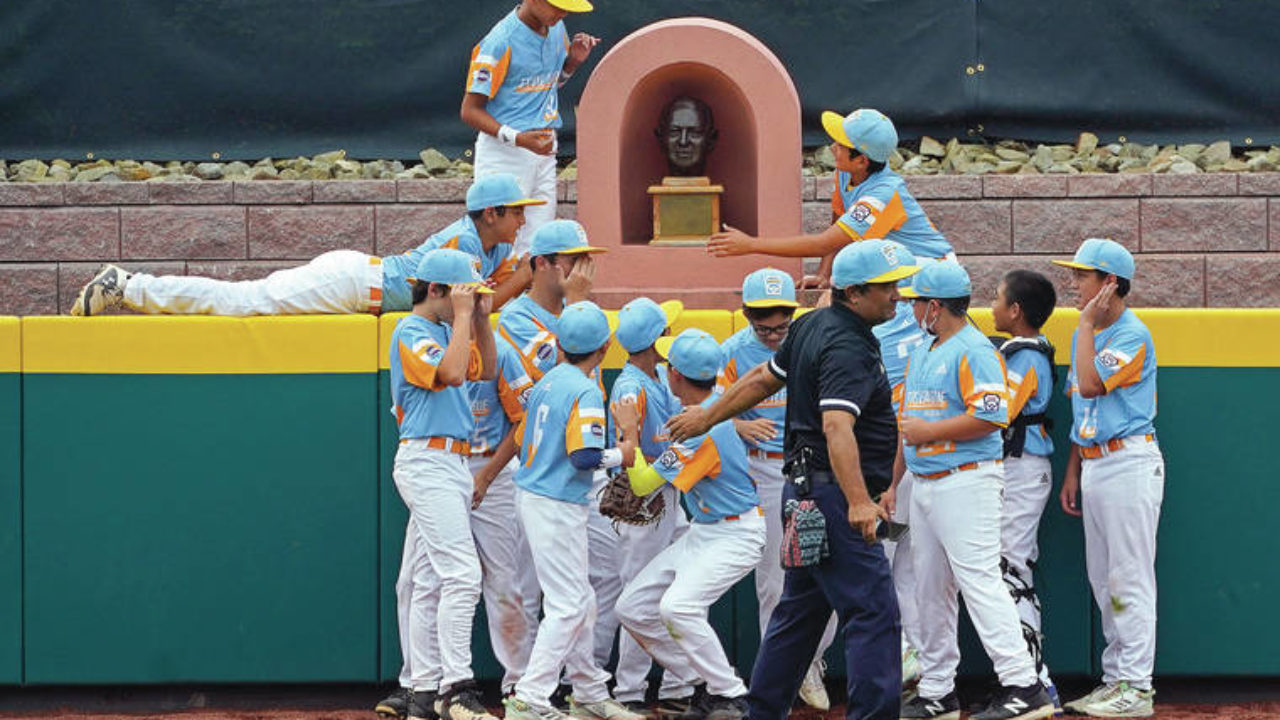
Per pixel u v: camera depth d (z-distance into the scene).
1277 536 31.30
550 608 28.20
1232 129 43.09
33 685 31.52
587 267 30.48
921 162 42.84
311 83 43.50
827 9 43.09
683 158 35.44
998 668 27.84
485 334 29.11
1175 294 39.88
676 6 43.22
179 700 31.83
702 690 29.78
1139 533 29.70
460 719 28.27
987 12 43.16
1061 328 31.22
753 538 28.48
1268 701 31.78
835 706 31.27
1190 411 31.28
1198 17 42.94
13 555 31.34
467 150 43.62
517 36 34.66
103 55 43.41
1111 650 30.59
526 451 28.75
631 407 28.69
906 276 25.31
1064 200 40.56
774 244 32.09
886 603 25.16
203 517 31.41
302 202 41.03
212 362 31.33
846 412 24.73
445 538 28.56
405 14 43.47
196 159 43.53
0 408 31.34
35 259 40.91
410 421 28.78
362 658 31.45
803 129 43.38
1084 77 43.12
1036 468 30.27
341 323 31.31
